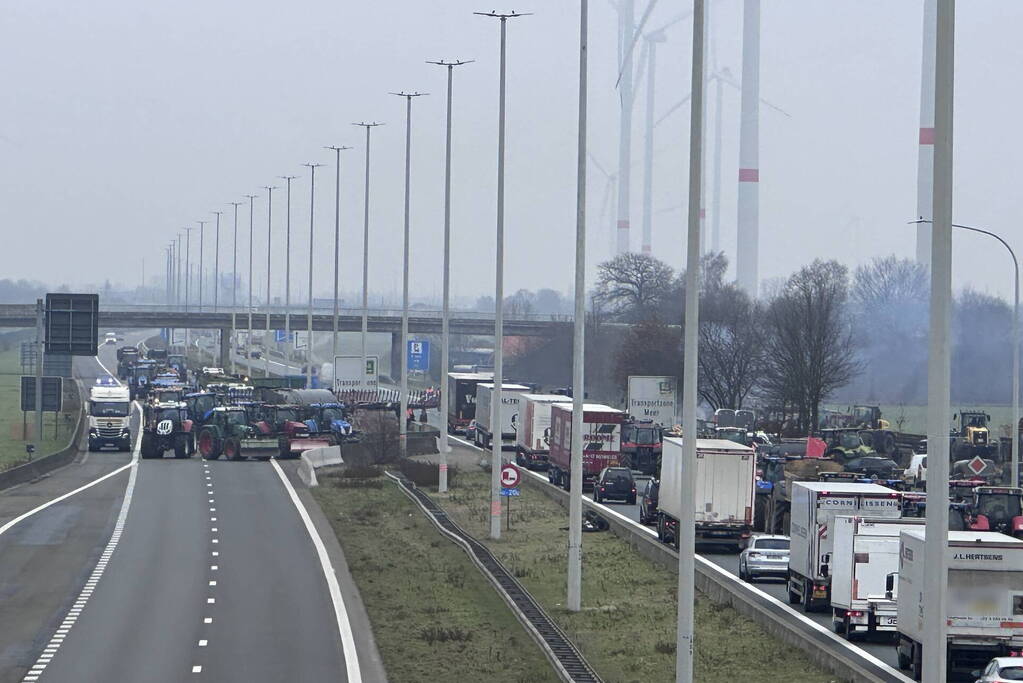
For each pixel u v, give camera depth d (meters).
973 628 78.38
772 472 158.50
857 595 89.56
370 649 89.25
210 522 149.00
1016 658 71.50
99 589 109.62
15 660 84.56
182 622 96.94
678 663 70.12
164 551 129.00
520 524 152.88
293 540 137.12
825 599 99.75
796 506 104.44
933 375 51.88
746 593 109.25
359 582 113.94
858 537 90.00
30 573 116.88
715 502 129.00
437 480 191.88
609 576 119.31
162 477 195.38
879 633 92.06
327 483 188.38
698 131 71.56
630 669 83.38
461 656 87.25
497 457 142.25
